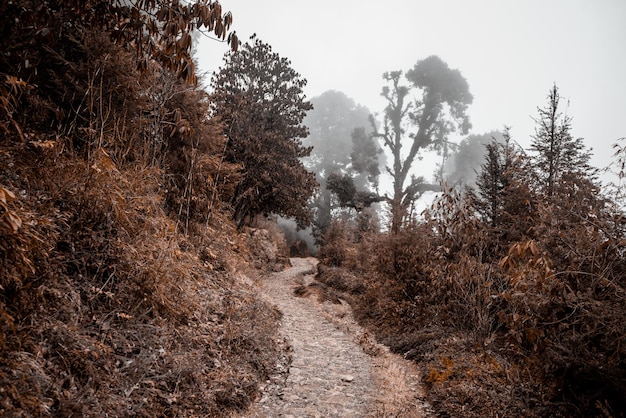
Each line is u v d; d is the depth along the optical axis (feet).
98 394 9.77
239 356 16.98
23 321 9.72
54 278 11.37
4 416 7.36
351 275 51.93
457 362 18.75
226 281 25.64
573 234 14.06
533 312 13.82
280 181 65.00
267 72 71.31
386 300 31.60
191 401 12.19
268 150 65.26
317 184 72.49
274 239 88.38
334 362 21.13
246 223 75.15
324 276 57.16
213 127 29.58
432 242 29.12
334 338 26.63
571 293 12.16
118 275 13.91
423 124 176.45
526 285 13.50
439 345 22.04
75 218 13.80
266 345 19.76
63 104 17.53
